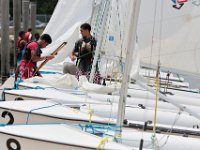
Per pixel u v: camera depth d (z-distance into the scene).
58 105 14.51
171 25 13.43
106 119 13.34
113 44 17.50
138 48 13.76
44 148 10.94
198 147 11.42
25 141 11.06
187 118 14.06
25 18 42.25
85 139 10.91
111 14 17.67
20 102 14.70
